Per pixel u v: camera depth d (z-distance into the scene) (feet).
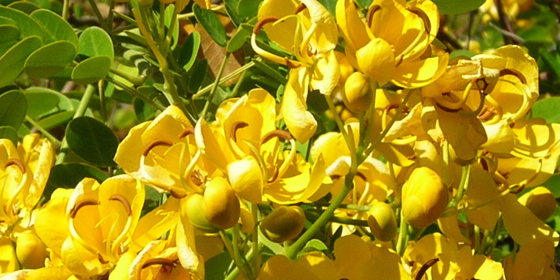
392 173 1.30
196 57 1.64
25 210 1.27
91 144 1.47
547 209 1.29
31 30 1.46
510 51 1.24
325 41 1.14
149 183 1.13
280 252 1.27
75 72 1.45
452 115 1.18
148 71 1.64
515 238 1.29
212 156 1.13
